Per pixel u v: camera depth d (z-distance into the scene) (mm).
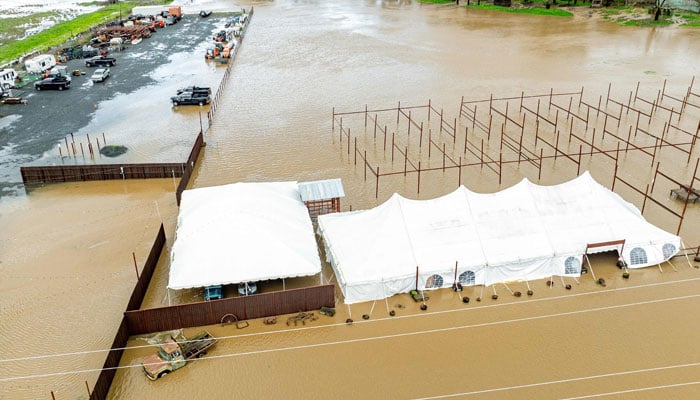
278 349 33594
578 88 81375
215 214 39438
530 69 91875
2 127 69500
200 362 32719
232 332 34875
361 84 85500
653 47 104000
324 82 86938
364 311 36594
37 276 40500
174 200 50938
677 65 92312
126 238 45031
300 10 153125
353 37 118375
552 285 38844
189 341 33438
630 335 34312
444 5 153625
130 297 37344
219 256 36688
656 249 40156
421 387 30891
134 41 114625
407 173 55531
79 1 169750
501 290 38406
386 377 31578
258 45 112312
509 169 56125
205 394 30578
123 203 50531
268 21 138000
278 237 38125
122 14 143750
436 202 40656
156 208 49500
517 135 64312
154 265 40688
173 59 102000
